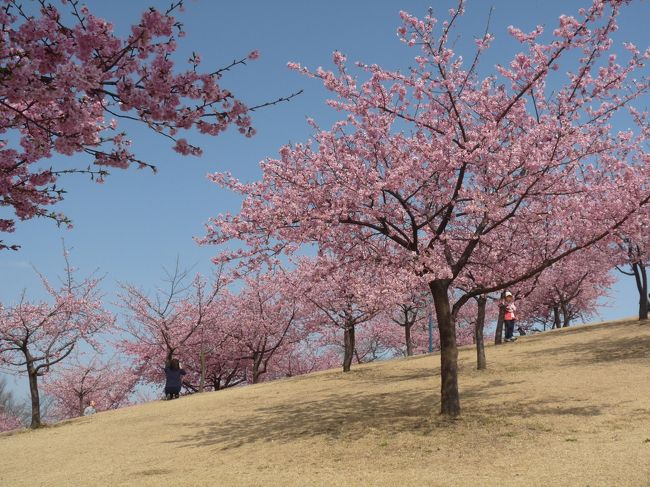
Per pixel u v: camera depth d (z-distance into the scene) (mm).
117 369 31812
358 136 11773
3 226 6914
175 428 13203
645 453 6883
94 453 11375
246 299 30047
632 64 11320
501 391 12883
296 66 11023
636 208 10961
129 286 28219
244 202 11578
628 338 19547
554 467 6805
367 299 13125
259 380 35500
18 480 9555
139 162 5930
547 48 10508
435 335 38438
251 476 7973
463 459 7789
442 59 10758
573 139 10391
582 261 24031
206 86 5340
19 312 19516
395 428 10203
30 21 4691
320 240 11953
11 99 4688
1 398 37875
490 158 10406
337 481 7234
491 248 13961
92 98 5543
